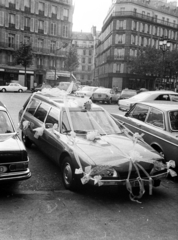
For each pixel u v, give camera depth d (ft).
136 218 13.10
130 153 15.21
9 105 56.85
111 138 17.78
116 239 11.13
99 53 253.44
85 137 17.48
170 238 11.50
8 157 13.79
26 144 25.26
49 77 158.20
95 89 91.76
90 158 14.82
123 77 191.01
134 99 44.50
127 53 188.75
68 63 163.12
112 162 14.55
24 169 14.23
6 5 142.61
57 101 21.58
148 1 204.23
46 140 19.38
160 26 205.46
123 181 14.28
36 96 25.17
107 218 12.91
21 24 149.07
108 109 63.87
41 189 16.12
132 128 23.84
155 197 15.89
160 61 151.53
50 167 20.30
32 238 10.80
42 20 156.46
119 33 189.67
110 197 15.43
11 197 14.65
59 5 161.79
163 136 19.94
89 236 11.22
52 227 11.75
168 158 19.22
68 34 168.45
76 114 19.45
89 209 13.75
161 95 42.68
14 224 11.78
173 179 19.62
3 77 147.64
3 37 143.84
